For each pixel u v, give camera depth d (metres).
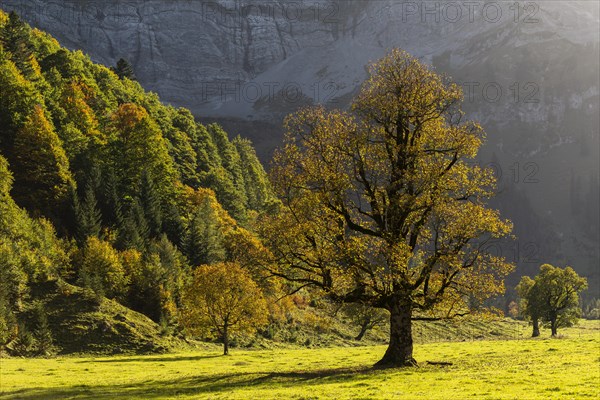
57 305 88.62
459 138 41.06
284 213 42.56
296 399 29.59
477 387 30.34
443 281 40.84
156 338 88.25
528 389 29.09
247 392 34.06
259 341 102.19
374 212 41.53
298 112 42.72
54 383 45.16
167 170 147.00
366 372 39.25
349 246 39.59
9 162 119.44
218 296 77.06
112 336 84.75
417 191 40.69
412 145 42.09
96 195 126.00
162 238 118.12
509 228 40.12
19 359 69.88
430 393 29.03
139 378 47.84
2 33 156.38
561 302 119.81
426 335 117.88
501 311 41.47
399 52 42.75
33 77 146.75
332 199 41.12
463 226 39.69
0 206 96.88
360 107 42.47
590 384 29.88
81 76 170.50
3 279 83.50
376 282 40.38
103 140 144.12
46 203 117.44
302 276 44.88
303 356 69.00
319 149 41.91
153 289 105.12
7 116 126.62
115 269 102.06
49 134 121.81
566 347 59.69
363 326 114.62
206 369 54.97
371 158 42.16
